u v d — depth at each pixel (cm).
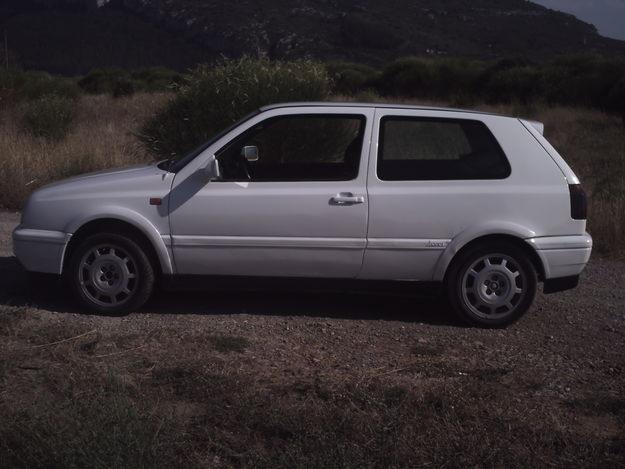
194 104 1175
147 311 646
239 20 5469
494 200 617
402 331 620
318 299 695
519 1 7494
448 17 6838
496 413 461
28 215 633
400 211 611
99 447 388
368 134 624
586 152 1698
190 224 614
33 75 2677
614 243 895
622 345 609
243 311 655
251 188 614
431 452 414
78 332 572
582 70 3122
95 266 623
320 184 614
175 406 462
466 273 625
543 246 621
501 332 628
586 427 464
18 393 471
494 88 3316
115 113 2164
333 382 498
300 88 1177
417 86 3612
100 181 630
